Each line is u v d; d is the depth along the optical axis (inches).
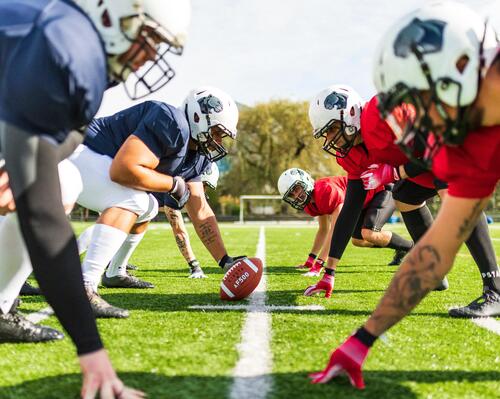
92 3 65.1
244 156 1409.9
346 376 75.0
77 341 62.0
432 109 59.7
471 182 63.4
